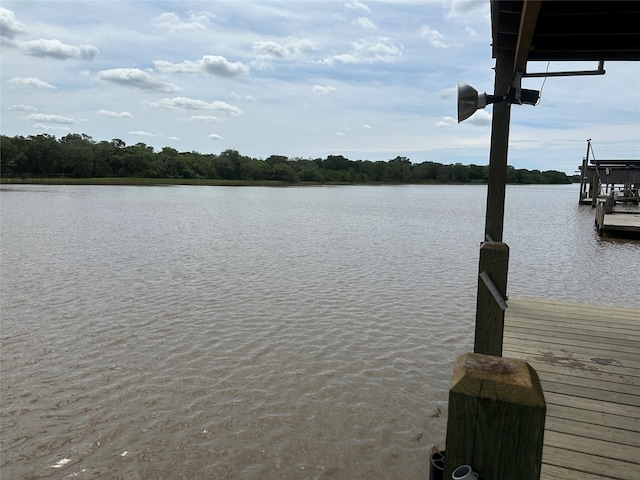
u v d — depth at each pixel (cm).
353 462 465
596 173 3222
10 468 452
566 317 532
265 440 499
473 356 121
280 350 730
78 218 2652
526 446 107
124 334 793
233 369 663
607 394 346
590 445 278
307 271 1298
